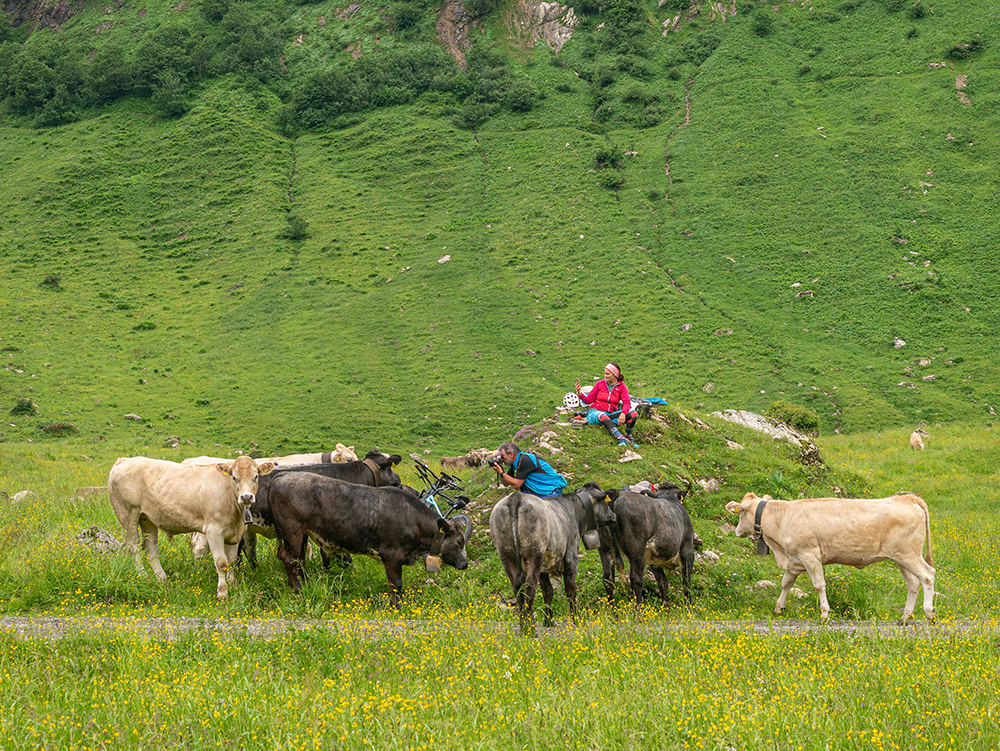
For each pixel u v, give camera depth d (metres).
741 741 6.52
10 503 18.23
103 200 99.38
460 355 67.88
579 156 100.12
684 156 97.12
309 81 117.62
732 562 13.55
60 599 10.80
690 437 17.91
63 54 127.50
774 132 97.88
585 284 78.25
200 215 96.38
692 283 77.06
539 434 16.05
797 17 117.94
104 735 6.41
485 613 10.61
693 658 8.55
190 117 114.50
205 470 11.42
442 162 102.62
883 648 9.01
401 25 131.62
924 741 6.55
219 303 79.62
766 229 83.50
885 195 85.06
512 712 7.10
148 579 11.48
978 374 60.28
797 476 17.92
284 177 102.00
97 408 57.12
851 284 74.19
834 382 60.44
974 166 86.50
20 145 112.12
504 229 88.75
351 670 7.96
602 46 121.38
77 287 81.81
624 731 6.67
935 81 99.81
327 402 59.97
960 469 27.34
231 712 6.80
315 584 11.20
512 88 113.88
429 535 11.47
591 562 12.83
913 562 11.09
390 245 87.75
